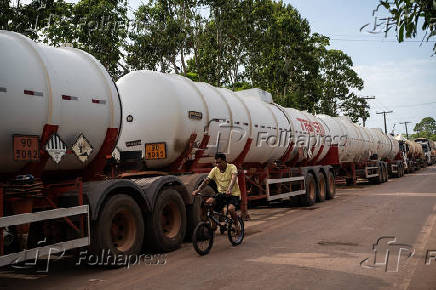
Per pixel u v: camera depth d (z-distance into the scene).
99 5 16.92
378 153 26.83
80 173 6.94
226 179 7.67
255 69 28.89
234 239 7.73
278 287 4.98
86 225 5.96
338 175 22.30
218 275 5.61
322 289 4.87
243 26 25.72
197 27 25.03
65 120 5.95
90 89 6.46
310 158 15.73
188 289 5.02
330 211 12.27
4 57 5.37
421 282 5.07
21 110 5.34
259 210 13.63
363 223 9.66
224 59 25.88
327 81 48.44
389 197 15.53
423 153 47.53
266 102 13.62
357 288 4.88
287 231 9.02
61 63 6.22
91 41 17.17
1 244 4.87
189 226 8.38
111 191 6.41
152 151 8.69
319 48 36.41
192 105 9.00
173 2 23.28
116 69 18.25
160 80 8.88
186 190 8.12
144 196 6.91
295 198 14.16
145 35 21.33
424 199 14.31
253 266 6.05
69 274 6.07
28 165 5.65
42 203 5.94
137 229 6.66
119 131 7.02
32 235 5.96
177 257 6.93
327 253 6.72
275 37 27.55
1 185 5.30
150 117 8.73
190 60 28.25
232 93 11.62
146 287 5.17
